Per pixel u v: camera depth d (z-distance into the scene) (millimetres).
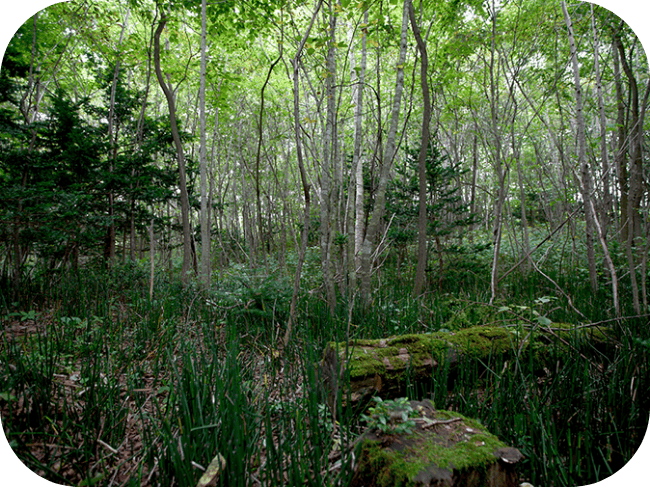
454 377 2650
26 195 3791
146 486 1770
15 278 4223
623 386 2277
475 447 1640
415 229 6469
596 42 4246
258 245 10609
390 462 1546
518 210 10172
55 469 1863
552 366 2717
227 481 1643
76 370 2811
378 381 2342
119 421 2191
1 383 2236
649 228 3842
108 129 6441
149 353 3258
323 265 4445
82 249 5684
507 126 5414
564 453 2072
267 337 3609
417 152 5777
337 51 7250
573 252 5973
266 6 4688
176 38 5883
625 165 5496
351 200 4727
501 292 5086
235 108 8562
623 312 3664
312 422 1951
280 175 11062
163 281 5652
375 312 3789
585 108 6355
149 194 5500
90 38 6215
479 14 5332
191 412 2209
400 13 6453
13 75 5309
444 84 6617
